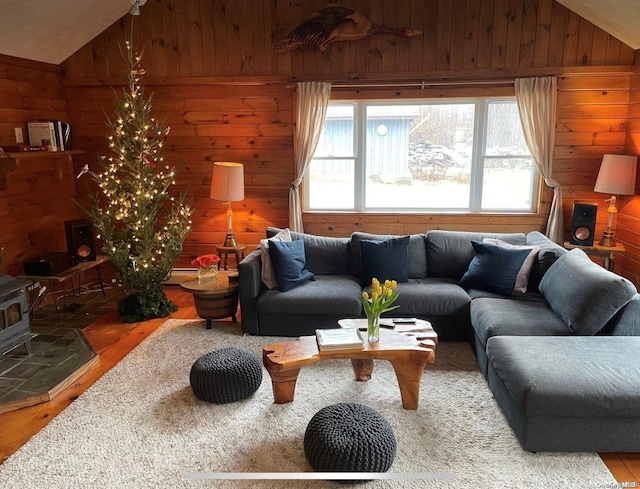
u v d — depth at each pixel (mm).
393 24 4656
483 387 3037
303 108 4824
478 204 5023
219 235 5281
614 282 2807
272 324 3814
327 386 3057
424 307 3641
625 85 4562
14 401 2852
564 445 2330
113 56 4957
